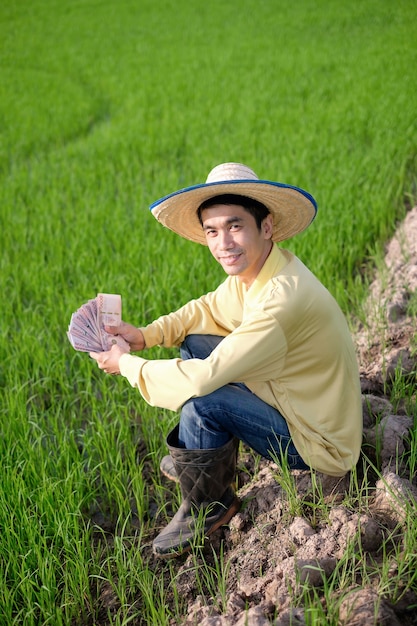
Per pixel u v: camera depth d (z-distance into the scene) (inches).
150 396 106.7
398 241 211.3
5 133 430.9
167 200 106.5
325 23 717.9
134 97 495.8
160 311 187.3
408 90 381.4
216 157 320.5
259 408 106.7
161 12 968.3
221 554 112.2
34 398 168.7
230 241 104.7
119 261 219.5
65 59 703.1
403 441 118.8
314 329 104.0
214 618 96.0
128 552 119.3
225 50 644.7
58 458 137.6
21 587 107.0
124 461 141.6
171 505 130.5
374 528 101.3
